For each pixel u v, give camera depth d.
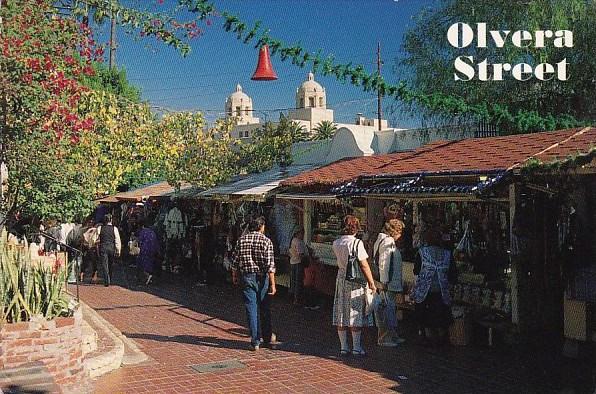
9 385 6.07
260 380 7.91
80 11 9.25
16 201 12.21
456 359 8.89
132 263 23.72
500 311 10.05
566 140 10.62
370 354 9.23
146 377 8.03
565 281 9.43
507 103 16.22
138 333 10.88
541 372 8.17
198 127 19.91
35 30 10.18
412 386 7.62
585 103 15.96
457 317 9.71
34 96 9.97
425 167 11.75
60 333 7.01
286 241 17.00
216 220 20.84
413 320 11.50
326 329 11.17
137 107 17.08
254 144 22.08
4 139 10.49
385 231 10.05
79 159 13.90
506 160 10.18
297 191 15.31
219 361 8.86
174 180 20.66
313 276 13.60
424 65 17.80
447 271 9.53
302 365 8.62
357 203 13.93
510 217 10.11
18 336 6.80
